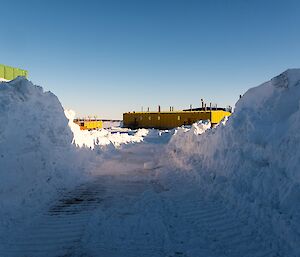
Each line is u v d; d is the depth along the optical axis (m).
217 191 8.59
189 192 9.39
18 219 6.97
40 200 8.44
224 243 5.71
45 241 5.96
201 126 15.72
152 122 52.75
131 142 26.88
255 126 8.47
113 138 24.75
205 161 11.17
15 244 5.81
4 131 8.66
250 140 8.34
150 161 16.59
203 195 8.92
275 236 5.56
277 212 5.85
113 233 6.30
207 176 9.93
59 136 11.88
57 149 11.27
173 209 7.71
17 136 9.09
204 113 47.06
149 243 5.84
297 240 5.07
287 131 7.19
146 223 6.73
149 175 12.70
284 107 8.34
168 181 11.23
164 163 15.23
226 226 6.49
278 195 6.34
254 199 6.88
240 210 7.04
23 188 8.26
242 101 10.42
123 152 20.48
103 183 11.14
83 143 14.62
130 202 8.53
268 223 5.94
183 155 14.54
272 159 7.19
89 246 5.72
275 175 6.79
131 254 5.38
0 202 7.19
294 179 6.19
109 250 5.56
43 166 9.72
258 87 9.93
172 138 20.11
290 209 5.78
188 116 48.88
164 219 6.97
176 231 6.34
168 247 5.62
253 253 5.28
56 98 12.95
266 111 8.79
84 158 14.02
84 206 8.22
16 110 9.65
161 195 9.16
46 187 9.27
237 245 5.61
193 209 7.69
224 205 7.75
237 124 9.61
